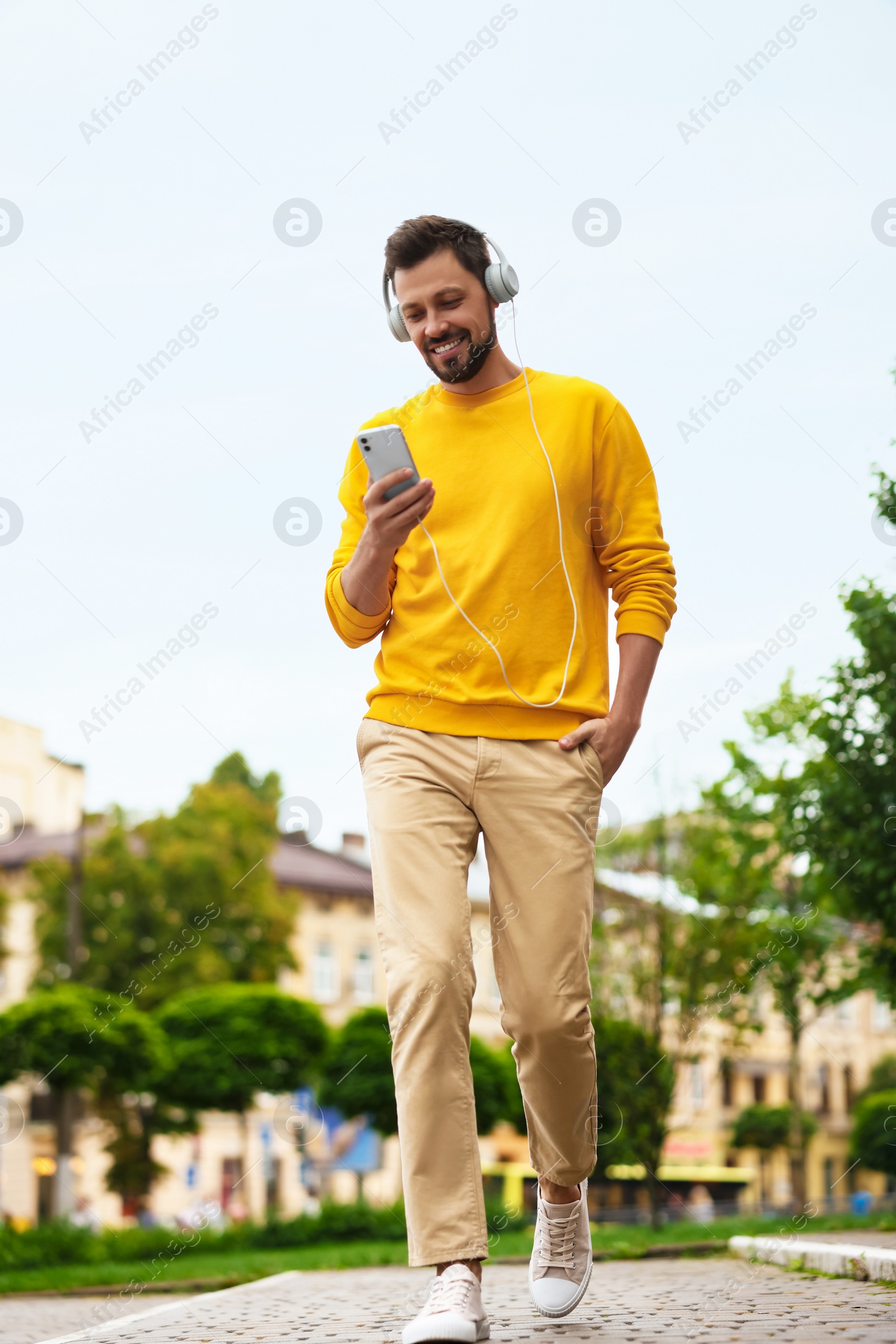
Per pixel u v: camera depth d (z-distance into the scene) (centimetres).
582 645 495
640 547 517
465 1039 461
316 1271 1459
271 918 5616
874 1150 4041
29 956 5647
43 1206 5416
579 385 514
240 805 5706
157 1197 5675
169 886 5472
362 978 6962
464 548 491
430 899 464
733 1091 6894
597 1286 763
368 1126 3403
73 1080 3203
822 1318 488
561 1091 482
